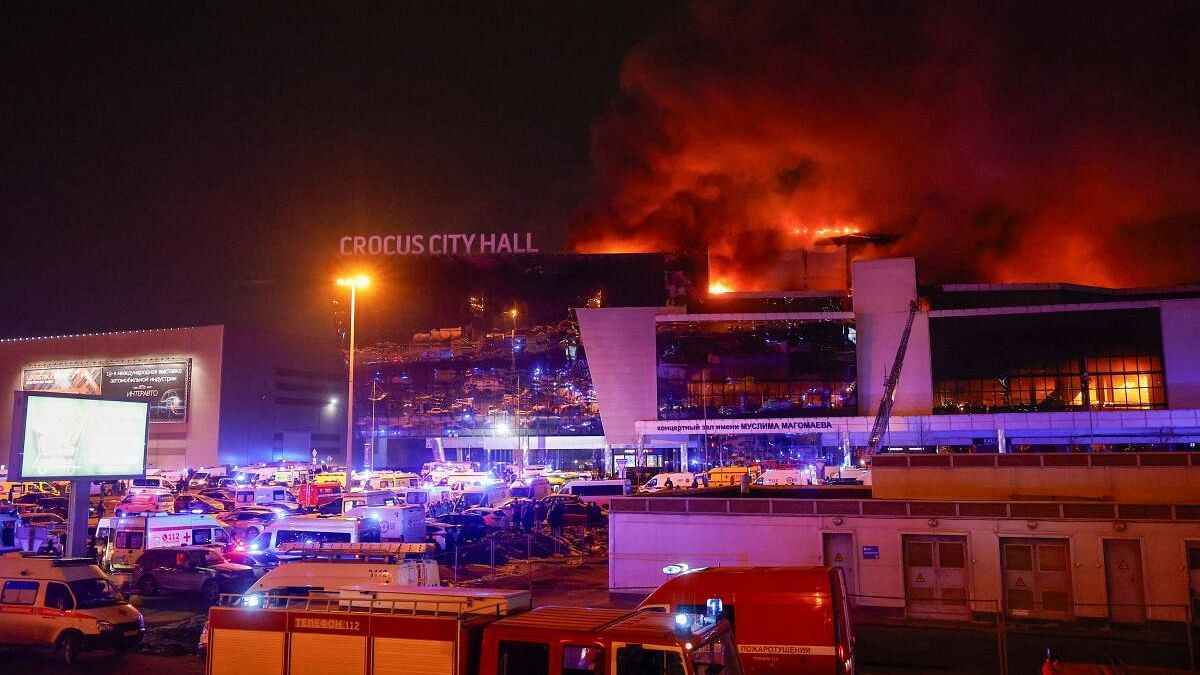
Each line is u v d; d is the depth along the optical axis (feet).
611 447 298.76
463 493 187.11
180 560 90.99
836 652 40.70
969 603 69.51
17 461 85.05
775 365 283.79
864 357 279.90
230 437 371.56
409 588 36.29
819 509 74.59
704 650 29.17
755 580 42.70
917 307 270.26
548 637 29.91
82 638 59.00
